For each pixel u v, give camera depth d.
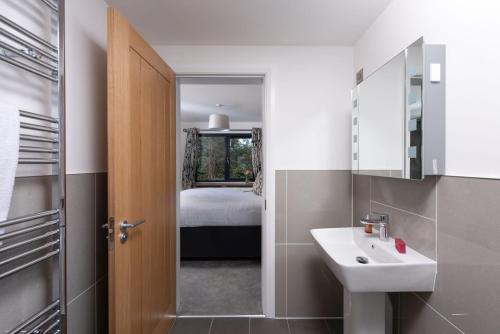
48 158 0.99
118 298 1.19
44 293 0.98
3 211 0.70
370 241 1.46
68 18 1.14
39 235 0.96
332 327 1.94
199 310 2.19
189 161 5.93
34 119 0.94
